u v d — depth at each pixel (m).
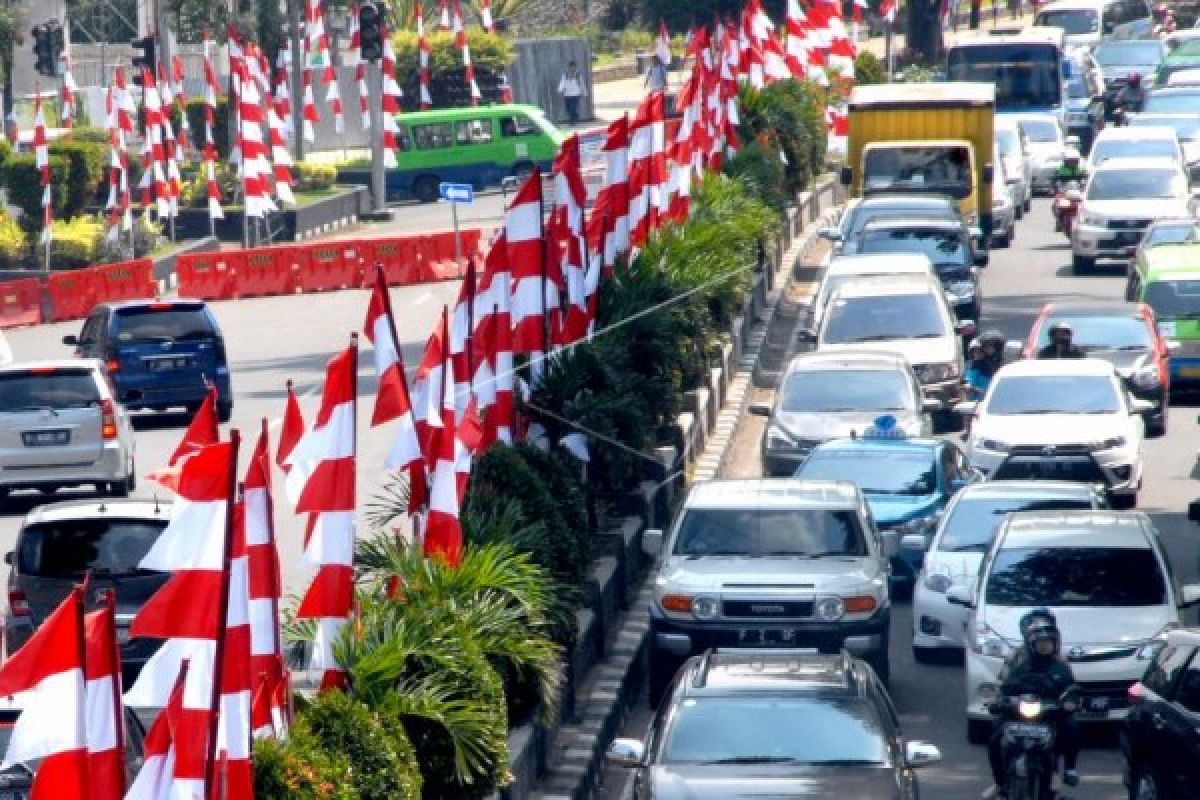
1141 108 161.88
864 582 53.97
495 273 55.66
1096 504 59.44
